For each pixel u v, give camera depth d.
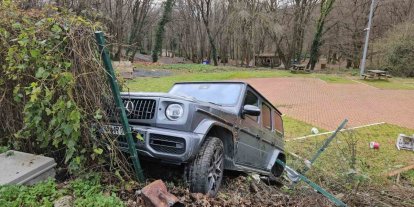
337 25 44.38
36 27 3.28
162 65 35.31
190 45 58.09
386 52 33.41
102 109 3.41
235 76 26.39
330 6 40.22
